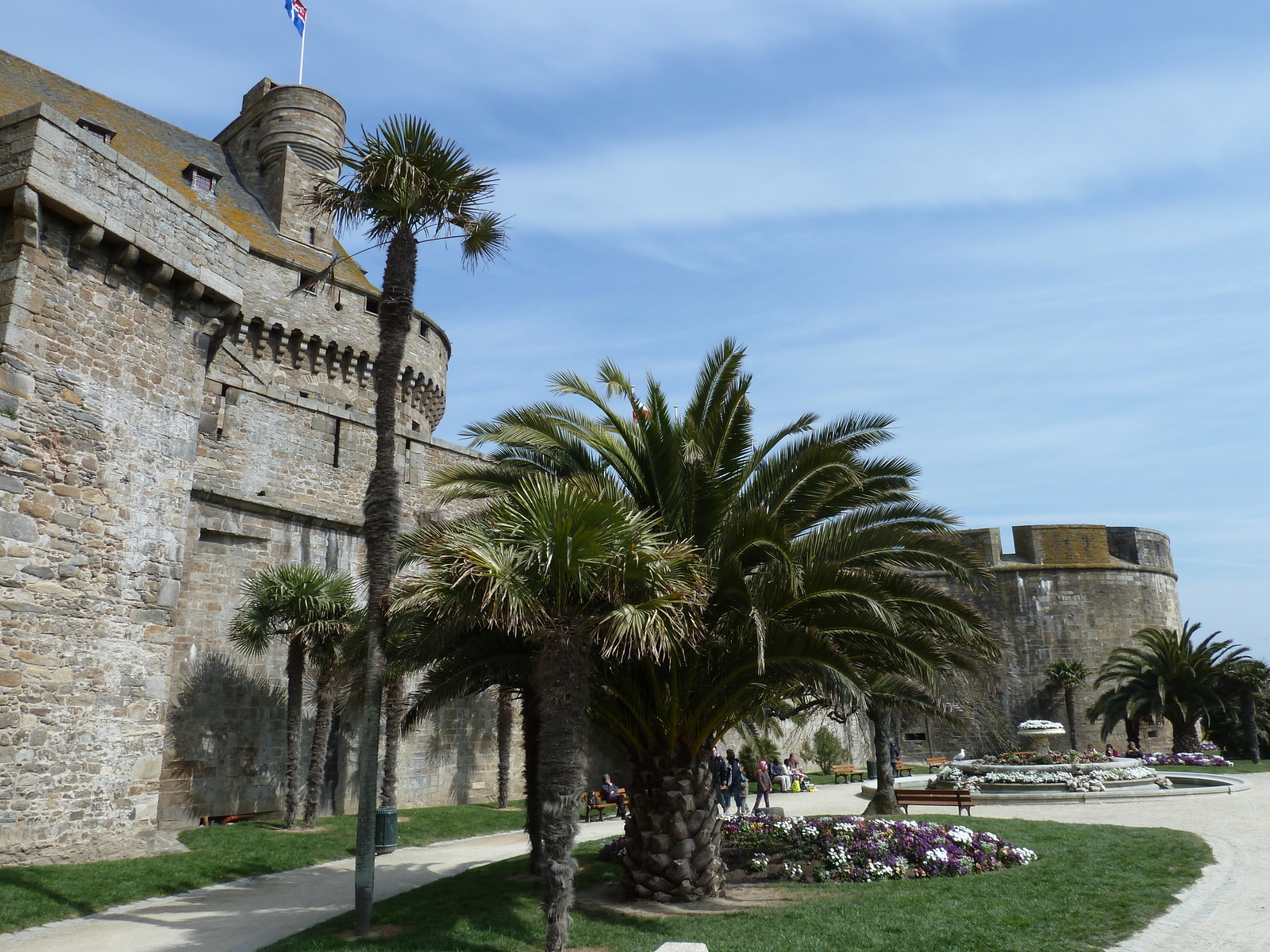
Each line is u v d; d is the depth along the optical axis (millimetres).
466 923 9812
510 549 8758
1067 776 22812
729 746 31719
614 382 11844
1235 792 22469
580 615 9109
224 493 18828
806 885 11820
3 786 11781
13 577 12141
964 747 42938
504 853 15555
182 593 17922
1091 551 45000
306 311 28453
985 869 12328
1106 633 43625
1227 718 40438
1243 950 7797
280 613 17281
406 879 13102
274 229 30047
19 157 12641
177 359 15336
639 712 11406
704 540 11406
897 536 11344
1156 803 20672
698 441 11242
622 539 8852
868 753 44125
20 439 12406
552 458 12141
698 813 11328
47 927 9812
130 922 10109
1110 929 8703
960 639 12000
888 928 9055
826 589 10469
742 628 10500
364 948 8844
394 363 10883
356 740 20516
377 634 10211
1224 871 11438
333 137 32625
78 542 13148
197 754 17516
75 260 13461
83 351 13508
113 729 13398
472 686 12258
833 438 11750
